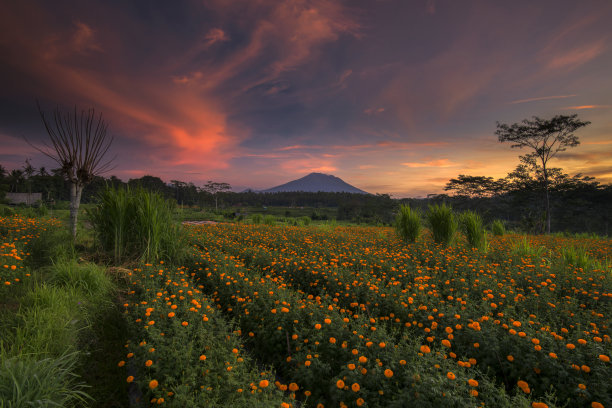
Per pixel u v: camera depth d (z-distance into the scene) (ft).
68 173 25.68
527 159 121.90
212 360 9.18
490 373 9.76
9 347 9.42
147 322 10.73
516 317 12.63
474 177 157.89
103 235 23.44
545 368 8.74
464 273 18.81
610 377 7.95
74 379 9.35
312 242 32.37
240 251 26.55
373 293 14.92
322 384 9.28
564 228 166.09
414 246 28.99
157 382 8.11
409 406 7.13
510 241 39.45
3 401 6.80
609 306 13.99
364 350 9.57
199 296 14.79
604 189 145.18
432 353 9.00
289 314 12.17
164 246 23.20
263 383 7.82
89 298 14.44
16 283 14.34
